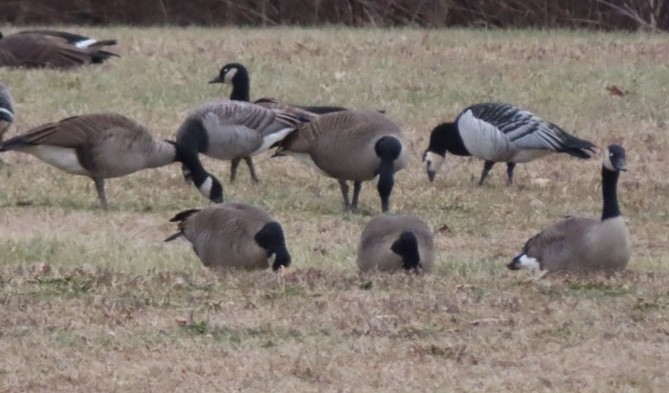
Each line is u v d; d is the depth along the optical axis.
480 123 18.62
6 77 24.47
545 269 12.79
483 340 10.52
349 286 12.02
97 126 15.82
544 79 25.81
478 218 16.84
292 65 26.58
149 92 23.86
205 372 9.77
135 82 24.66
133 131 16.03
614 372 9.84
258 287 11.88
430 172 19.02
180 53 27.67
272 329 10.73
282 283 11.99
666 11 34.53
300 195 17.77
